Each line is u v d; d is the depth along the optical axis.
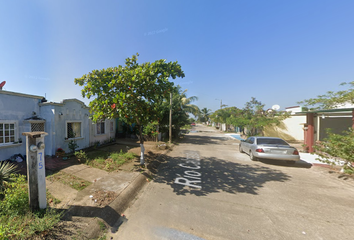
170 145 12.09
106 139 11.23
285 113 14.98
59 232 2.37
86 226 2.55
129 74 4.76
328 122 10.73
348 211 3.24
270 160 7.49
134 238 2.44
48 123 6.94
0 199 3.03
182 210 3.24
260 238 2.46
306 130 9.34
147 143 12.05
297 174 5.61
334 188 4.40
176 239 2.42
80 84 5.16
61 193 3.64
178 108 15.70
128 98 4.79
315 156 8.06
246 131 21.00
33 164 2.73
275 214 3.12
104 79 5.05
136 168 5.69
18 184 3.11
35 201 2.76
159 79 5.09
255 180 5.02
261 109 17.14
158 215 3.06
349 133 5.12
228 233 2.56
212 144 13.62
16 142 6.11
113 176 4.85
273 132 16.70
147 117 5.73
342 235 2.54
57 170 5.24
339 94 6.70
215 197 3.84
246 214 3.11
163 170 6.02
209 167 6.46
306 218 3.00
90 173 5.07
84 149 8.80
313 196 3.92
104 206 3.09
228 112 25.22
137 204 3.50
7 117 5.87
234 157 8.42
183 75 5.60
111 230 2.62
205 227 2.71
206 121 74.38
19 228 2.32
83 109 8.91
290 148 6.56
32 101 6.75
